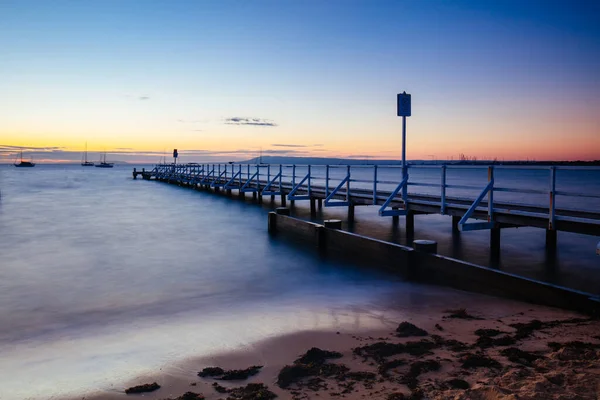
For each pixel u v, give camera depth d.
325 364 5.15
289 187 26.27
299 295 9.20
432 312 7.52
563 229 9.62
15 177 91.69
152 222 21.72
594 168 8.77
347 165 18.02
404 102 14.45
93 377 5.38
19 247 15.27
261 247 14.84
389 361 5.09
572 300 7.00
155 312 8.22
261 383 4.85
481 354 5.10
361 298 8.76
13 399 4.87
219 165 41.12
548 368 4.51
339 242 13.00
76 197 37.94
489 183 11.16
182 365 5.62
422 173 134.75
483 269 8.48
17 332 7.20
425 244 9.91
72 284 10.38
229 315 7.89
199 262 12.73
